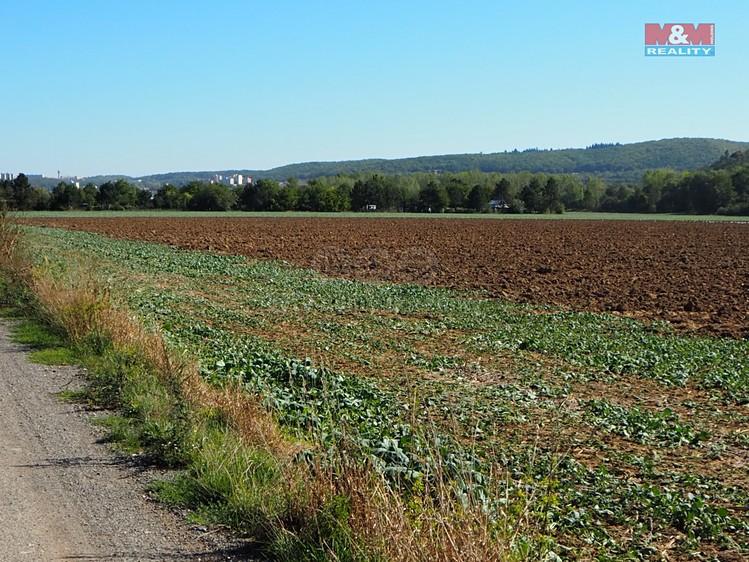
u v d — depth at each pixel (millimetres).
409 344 17016
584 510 7324
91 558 5590
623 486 8273
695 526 7242
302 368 12656
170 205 141625
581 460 9297
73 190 129125
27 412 9453
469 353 16250
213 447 7453
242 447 7484
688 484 8539
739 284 31906
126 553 5695
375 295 25891
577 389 13430
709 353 17234
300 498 6023
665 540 6965
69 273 17938
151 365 10766
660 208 153125
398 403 11227
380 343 16859
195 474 7254
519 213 145000
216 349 14336
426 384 13016
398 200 150000
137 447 8188
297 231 69312
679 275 35469
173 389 9016
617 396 13047
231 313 20281
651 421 11070
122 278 26750
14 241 22547
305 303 23234
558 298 27203
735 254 47656
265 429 8148
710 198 143625
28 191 124938
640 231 75875
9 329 14930
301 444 8289
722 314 24016
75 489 6961
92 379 10992
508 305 24875
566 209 168000
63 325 13828
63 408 9664
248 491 6480
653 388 13766
